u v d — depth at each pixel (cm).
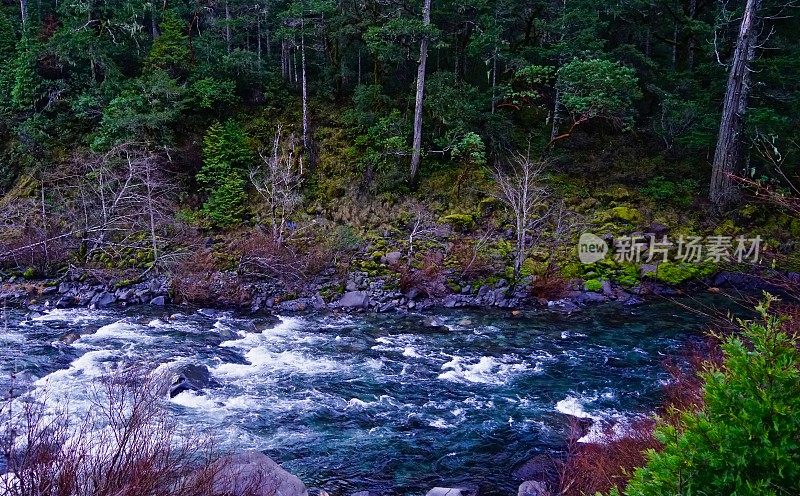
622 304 1841
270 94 2762
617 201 2459
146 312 1705
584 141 2764
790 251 2083
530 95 2545
